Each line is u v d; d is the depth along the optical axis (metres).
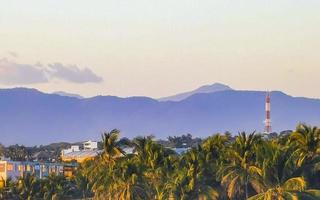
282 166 178.25
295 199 172.12
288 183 176.38
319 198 175.75
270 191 177.62
